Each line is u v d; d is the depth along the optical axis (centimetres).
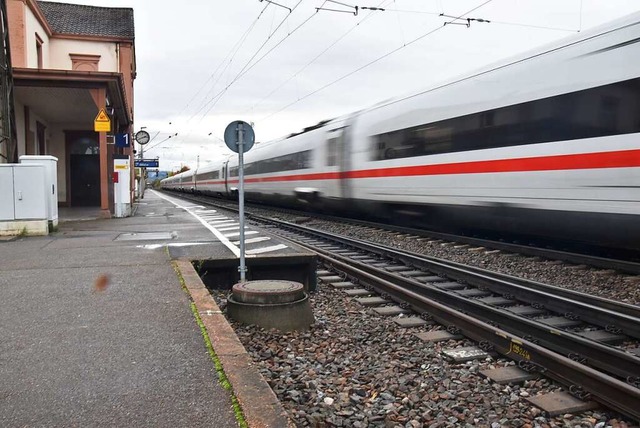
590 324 590
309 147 1978
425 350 522
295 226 1581
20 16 2167
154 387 354
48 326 487
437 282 839
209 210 2434
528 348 464
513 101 952
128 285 657
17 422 305
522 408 395
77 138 2550
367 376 458
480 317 631
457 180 1106
